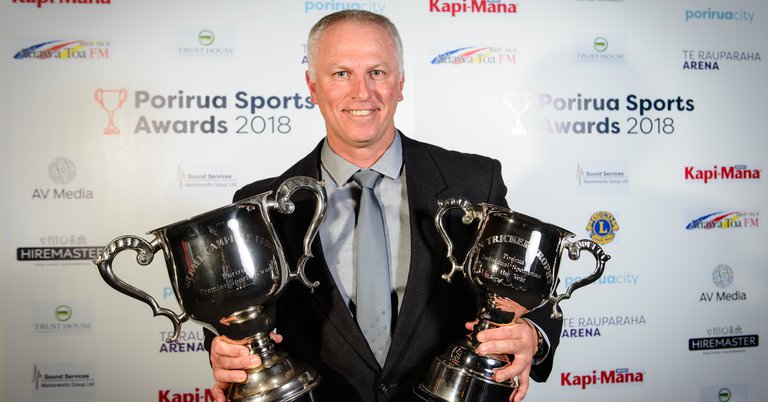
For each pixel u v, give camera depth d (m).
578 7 2.13
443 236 1.24
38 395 2.00
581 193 2.14
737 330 2.21
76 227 2.00
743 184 2.21
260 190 1.52
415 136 2.08
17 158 1.97
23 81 1.97
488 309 1.24
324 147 1.46
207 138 2.03
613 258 2.16
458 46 2.09
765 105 2.22
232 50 2.03
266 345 1.21
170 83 2.02
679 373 2.19
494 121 2.11
